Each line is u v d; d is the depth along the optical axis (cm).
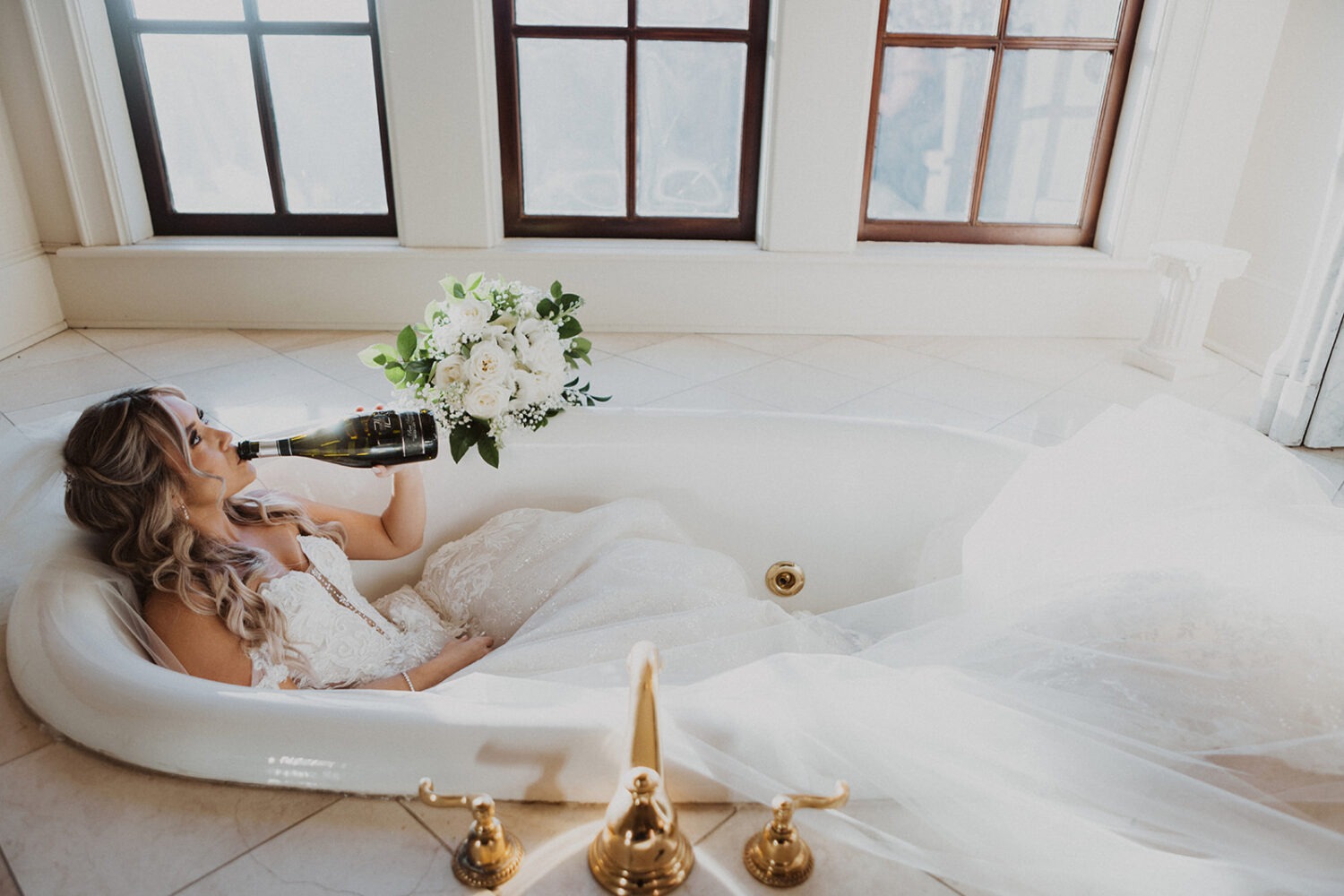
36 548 113
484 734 82
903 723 84
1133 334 358
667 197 354
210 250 334
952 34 330
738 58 332
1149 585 97
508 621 151
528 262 342
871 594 175
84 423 111
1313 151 305
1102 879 72
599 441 167
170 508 114
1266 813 72
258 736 83
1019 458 157
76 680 90
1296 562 95
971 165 352
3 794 82
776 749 82
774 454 168
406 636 141
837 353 336
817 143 329
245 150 340
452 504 166
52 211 329
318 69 329
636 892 71
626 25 327
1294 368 264
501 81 331
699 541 175
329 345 332
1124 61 334
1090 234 361
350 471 159
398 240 346
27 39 304
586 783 81
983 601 120
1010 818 76
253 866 75
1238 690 81
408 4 305
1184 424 135
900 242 361
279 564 127
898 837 77
